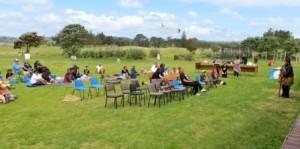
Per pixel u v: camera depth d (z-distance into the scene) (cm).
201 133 913
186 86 1616
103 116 1116
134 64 3884
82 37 5816
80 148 784
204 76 1853
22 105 1310
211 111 1203
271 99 1486
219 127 977
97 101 1413
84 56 5200
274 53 6562
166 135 891
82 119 1071
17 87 1814
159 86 1386
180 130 941
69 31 5738
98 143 822
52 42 8131
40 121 1041
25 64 2378
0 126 977
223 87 1897
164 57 5384
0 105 1306
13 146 797
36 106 1291
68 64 3650
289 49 6906
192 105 1322
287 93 1547
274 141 839
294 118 1100
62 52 6197
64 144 813
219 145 807
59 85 1903
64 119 1070
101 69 2680
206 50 5956
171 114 1149
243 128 966
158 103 1367
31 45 6281
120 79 2086
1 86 1402
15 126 978
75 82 1492
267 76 2594
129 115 1132
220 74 2420
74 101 1407
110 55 5062
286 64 1551
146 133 909
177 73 1764
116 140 845
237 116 1125
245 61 2964
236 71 2555
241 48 6575
